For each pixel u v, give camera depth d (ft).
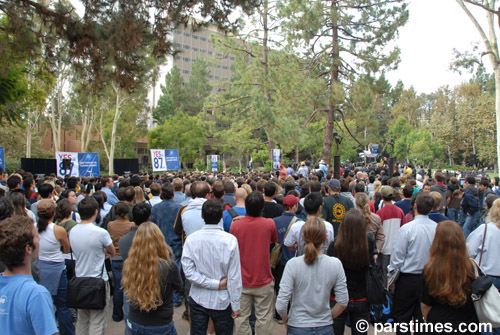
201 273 11.96
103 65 31.17
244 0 30.63
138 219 13.35
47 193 20.21
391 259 14.62
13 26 28.48
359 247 12.23
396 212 20.47
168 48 31.81
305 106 69.62
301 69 71.82
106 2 29.12
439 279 10.40
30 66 40.75
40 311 7.34
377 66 67.51
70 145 189.98
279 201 20.71
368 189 35.78
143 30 30.09
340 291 11.39
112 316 18.67
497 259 13.87
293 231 15.93
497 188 38.96
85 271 13.97
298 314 11.34
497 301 10.12
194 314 12.18
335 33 70.44
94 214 14.57
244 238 14.48
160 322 10.87
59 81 111.04
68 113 165.27
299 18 64.64
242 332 14.52
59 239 15.67
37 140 145.79
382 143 212.43
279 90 69.72
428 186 30.22
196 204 18.16
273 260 16.12
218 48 97.96
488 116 154.51
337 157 41.52
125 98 125.29
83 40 29.25
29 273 7.89
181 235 19.99
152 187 25.03
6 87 34.73
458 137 183.52
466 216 34.91
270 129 68.44
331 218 19.48
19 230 7.64
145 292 10.50
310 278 11.19
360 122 70.90
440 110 224.94
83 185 36.63
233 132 112.57
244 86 99.91
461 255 10.37
